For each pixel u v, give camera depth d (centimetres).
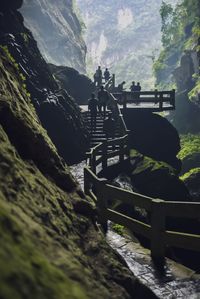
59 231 372
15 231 226
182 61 4872
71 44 5716
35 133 520
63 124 1645
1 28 1781
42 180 450
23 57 1725
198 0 4572
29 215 325
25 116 543
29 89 1622
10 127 483
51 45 5188
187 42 4856
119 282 405
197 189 2861
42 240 284
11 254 200
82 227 452
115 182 1268
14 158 401
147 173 1458
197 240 619
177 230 1242
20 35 1836
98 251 431
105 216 793
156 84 5722
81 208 497
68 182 537
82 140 1719
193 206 617
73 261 311
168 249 912
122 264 448
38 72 1792
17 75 786
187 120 4734
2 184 318
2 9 1853
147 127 2147
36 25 5012
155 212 649
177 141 2200
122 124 1698
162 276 628
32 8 4938
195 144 3909
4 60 765
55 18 5522
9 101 529
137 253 712
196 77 4422
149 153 2109
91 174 870
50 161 523
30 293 187
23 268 198
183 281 614
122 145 1427
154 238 662
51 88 1828
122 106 2336
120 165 1422
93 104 1769
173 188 1454
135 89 2470
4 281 175
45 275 214
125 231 859
